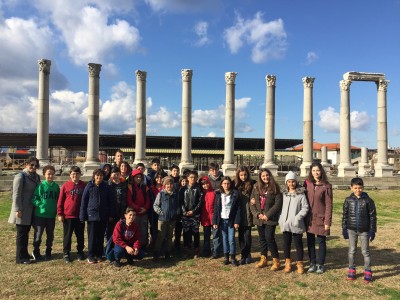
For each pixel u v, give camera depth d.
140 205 11.98
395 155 73.81
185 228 12.33
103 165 13.05
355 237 10.15
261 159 69.44
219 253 12.48
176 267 11.09
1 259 11.66
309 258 11.67
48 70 34.28
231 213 11.23
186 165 36.84
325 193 10.39
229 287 9.41
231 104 38.12
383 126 42.16
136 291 9.08
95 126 34.66
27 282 9.62
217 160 74.12
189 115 37.59
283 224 10.50
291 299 8.68
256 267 11.09
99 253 11.73
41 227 11.52
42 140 33.84
